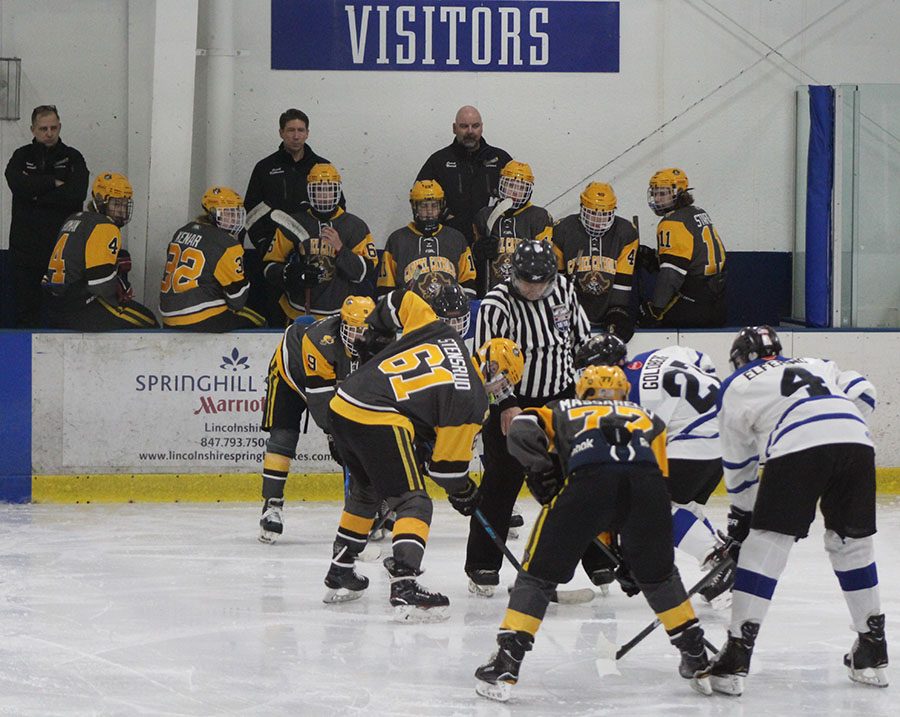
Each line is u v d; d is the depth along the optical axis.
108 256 28.06
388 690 15.43
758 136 33.72
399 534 18.31
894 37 33.62
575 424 15.20
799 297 33.56
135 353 28.41
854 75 33.59
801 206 33.34
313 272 28.38
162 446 28.61
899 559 22.86
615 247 29.45
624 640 17.81
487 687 15.09
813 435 15.27
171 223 30.77
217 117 32.06
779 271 34.00
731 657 15.33
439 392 17.86
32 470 28.44
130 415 28.48
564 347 20.50
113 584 20.89
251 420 28.72
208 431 28.67
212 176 32.16
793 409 15.45
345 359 21.97
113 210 28.45
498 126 33.47
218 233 28.25
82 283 28.12
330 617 18.86
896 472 29.80
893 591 20.50
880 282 30.50
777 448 15.38
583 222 29.14
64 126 32.56
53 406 28.34
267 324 32.88
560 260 29.42
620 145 33.62
